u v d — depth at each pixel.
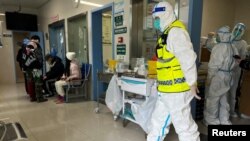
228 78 2.89
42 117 3.37
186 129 1.75
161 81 1.82
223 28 2.88
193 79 1.61
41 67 4.50
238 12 5.07
